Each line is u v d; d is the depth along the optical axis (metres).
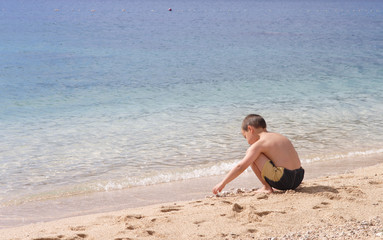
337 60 27.38
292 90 17.16
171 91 17.06
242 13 81.12
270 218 4.29
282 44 36.56
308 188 5.44
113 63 25.69
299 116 12.45
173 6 105.50
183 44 36.00
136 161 8.57
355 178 6.16
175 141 9.97
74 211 6.03
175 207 5.07
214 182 7.34
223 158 8.74
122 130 11.01
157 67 24.25
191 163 8.43
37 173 7.89
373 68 23.81
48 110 13.57
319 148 9.42
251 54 30.38
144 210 5.16
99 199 6.55
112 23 57.47
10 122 11.93
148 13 79.44
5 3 113.31
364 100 14.89
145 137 10.33
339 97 15.49
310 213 4.41
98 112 13.24
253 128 5.35
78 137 10.35
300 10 92.81
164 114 12.87
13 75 21.06
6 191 6.96
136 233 3.99
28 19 62.28
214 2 132.00
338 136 10.39
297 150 9.26
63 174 7.84
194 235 3.90
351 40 39.78
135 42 37.19
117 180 7.50
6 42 35.88
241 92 16.73
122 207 6.15
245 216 4.38
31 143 9.85
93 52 30.66
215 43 36.88
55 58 27.55
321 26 54.94
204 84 18.80
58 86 18.27
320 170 7.86
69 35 42.38
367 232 3.73
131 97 15.83
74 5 105.44
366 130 10.96
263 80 19.86
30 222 5.62
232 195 5.49
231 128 11.13
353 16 75.62
